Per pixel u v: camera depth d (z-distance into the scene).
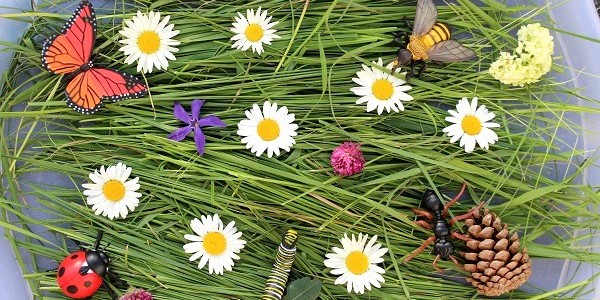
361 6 0.50
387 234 0.49
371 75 0.49
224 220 0.50
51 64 0.46
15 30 0.51
